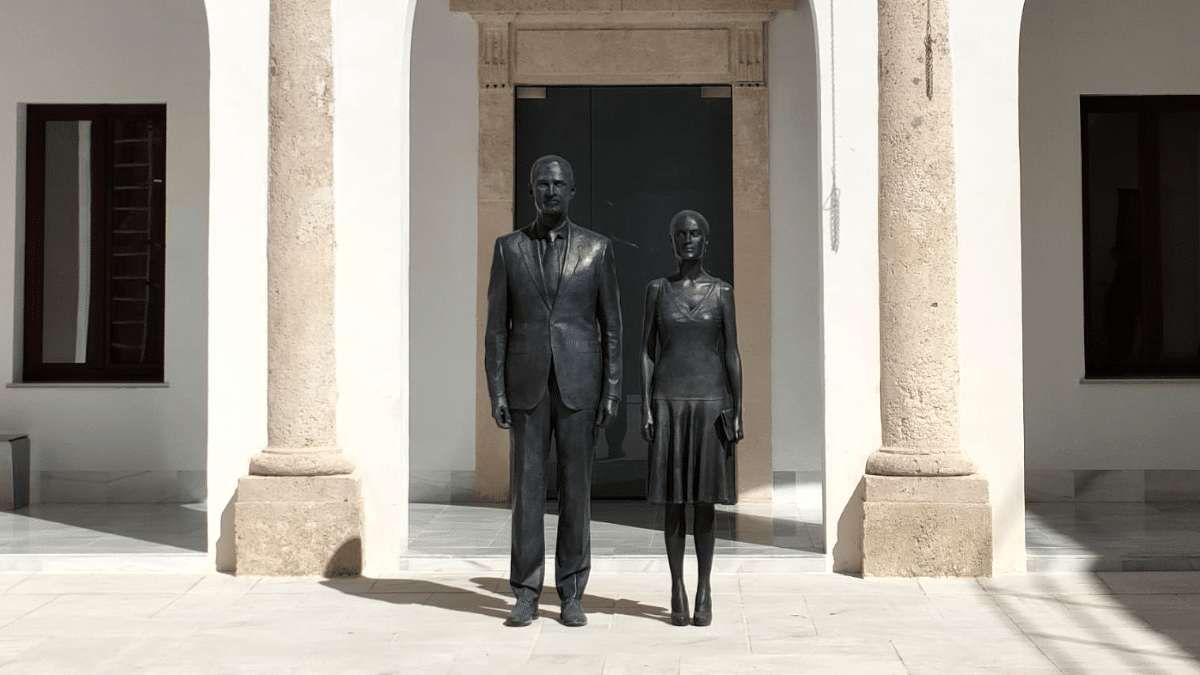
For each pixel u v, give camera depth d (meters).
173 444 10.68
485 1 10.46
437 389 10.65
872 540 7.44
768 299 10.55
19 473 10.41
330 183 7.68
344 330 7.71
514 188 10.74
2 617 6.56
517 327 6.45
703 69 10.60
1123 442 10.52
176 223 10.71
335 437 7.71
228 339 7.69
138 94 10.75
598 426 6.45
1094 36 10.61
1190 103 10.77
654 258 10.81
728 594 7.05
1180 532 8.71
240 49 7.70
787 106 10.56
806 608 6.67
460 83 10.62
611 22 10.59
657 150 10.78
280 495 7.55
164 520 9.55
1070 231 10.59
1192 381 10.48
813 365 10.55
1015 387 7.56
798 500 10.54
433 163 10.65
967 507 7.39
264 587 7.28
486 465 10.59
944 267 7.54
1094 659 5.62
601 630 6.23
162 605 6.82
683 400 6.20
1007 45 7.58
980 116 7.59
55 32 10.77
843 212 7.66
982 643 5.91
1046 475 10.55
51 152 10.95
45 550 8.14
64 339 10.96
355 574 7.55
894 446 7.57
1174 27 10.61
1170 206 10.80
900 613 6.55
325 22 7.68
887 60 7.62
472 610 6.68
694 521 6.33
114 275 10.93
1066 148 10.60
